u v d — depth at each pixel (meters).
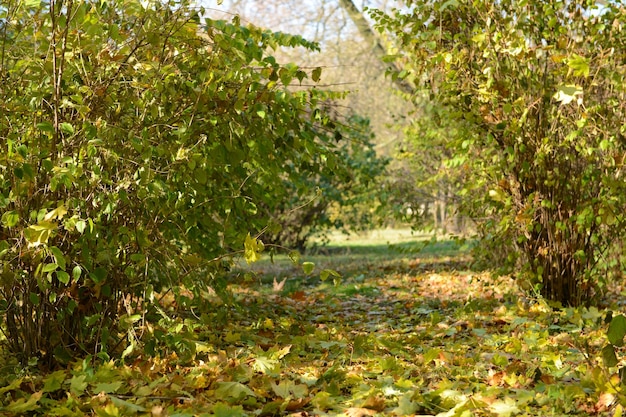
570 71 4.93
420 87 6.29
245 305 6.29
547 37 5.73
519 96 5.68
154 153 3.74
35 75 3.67
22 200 3.46
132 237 3.61
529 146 5.78
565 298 5.98
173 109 3.92
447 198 9.20
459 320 5.65
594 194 5.89
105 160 3.59
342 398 3.22
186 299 3.89
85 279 3.57
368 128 13.25
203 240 4.90
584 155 5.53
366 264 11.88
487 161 6.14
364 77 19.53
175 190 4.06
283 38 4.11
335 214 13.23
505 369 3.74
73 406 2.94
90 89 3.51
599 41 5.70
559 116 5.54
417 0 6.17
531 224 5.69
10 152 3.17
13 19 3.60
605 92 5.92
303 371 3.76
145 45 3.68
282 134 4.35
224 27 3.81
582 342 4.37
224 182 4.77
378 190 10.10
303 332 5.18
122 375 3.40
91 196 3.53
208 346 4.01
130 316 3.59
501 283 7.48
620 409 2.69
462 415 2.79
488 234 6.60
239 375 3.52
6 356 3.63
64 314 3.65
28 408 2.85
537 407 3.09
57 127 3.45
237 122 4.14
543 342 4.45
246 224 5.08
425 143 9.06
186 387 3.31
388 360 3.84
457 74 5.74
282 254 13.67
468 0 5.89
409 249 7.68
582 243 5.93
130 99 3.72
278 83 4.14
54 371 3.52
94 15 3.58
